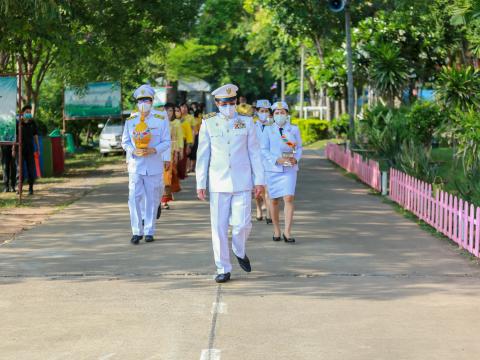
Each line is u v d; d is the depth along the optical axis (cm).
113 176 2381
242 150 880
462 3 1722
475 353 624
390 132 2264
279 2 3619
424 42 3325
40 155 2338
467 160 1719
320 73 3822
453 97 2298
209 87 6469
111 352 625
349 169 2378
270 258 1004
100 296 805
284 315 731
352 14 3547
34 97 2886
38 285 857
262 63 7550
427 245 1099
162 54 3428
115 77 2917
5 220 1359
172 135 1638
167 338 661
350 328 690
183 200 1633
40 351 629
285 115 1116
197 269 938
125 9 2456
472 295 809
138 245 1102
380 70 3183
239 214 884
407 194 1445
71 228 1260
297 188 1891
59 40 1873
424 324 704
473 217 1016
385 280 879
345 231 1223
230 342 649
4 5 1645
